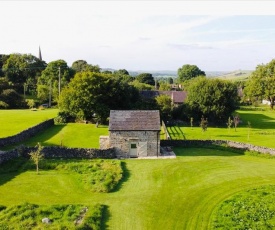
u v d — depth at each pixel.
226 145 53.72
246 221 27.66
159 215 28.95
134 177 38.69
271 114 109.38
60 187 34.62
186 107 85.00
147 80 184.12
